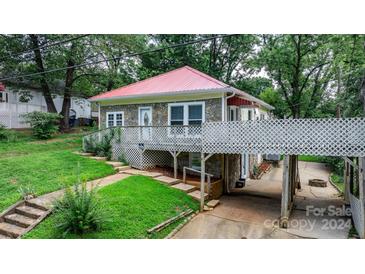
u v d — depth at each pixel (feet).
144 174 42.37
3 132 61.72
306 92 88.48
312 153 30.58
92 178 38.22
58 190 33.14
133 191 33.50
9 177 36.01
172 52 91.66
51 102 76.13
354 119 28.66
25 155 49.93
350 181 39.58
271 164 76.54
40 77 70.28
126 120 53.67
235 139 34.88
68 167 41.88
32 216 26.91
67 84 78.95
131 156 48.06
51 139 67.41
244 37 91.86
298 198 45.16
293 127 31.55
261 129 33.32
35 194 31.07
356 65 61.93
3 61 65.72
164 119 48.55
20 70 69.21
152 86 53.36
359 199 28.12
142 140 46.75
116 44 79.82
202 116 44.57
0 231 25.50
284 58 72.49
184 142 42.42
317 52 73.41
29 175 37.24
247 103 49.52
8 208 28.17
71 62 75.56
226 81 103.09
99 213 24.75
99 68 83.66
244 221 31.86
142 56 96.02
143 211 29.17
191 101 45.60
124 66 96.27
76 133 78.95
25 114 70.18
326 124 29.91
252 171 62.49
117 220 26.55
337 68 77.30
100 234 24.09
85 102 114.21
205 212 34.37
